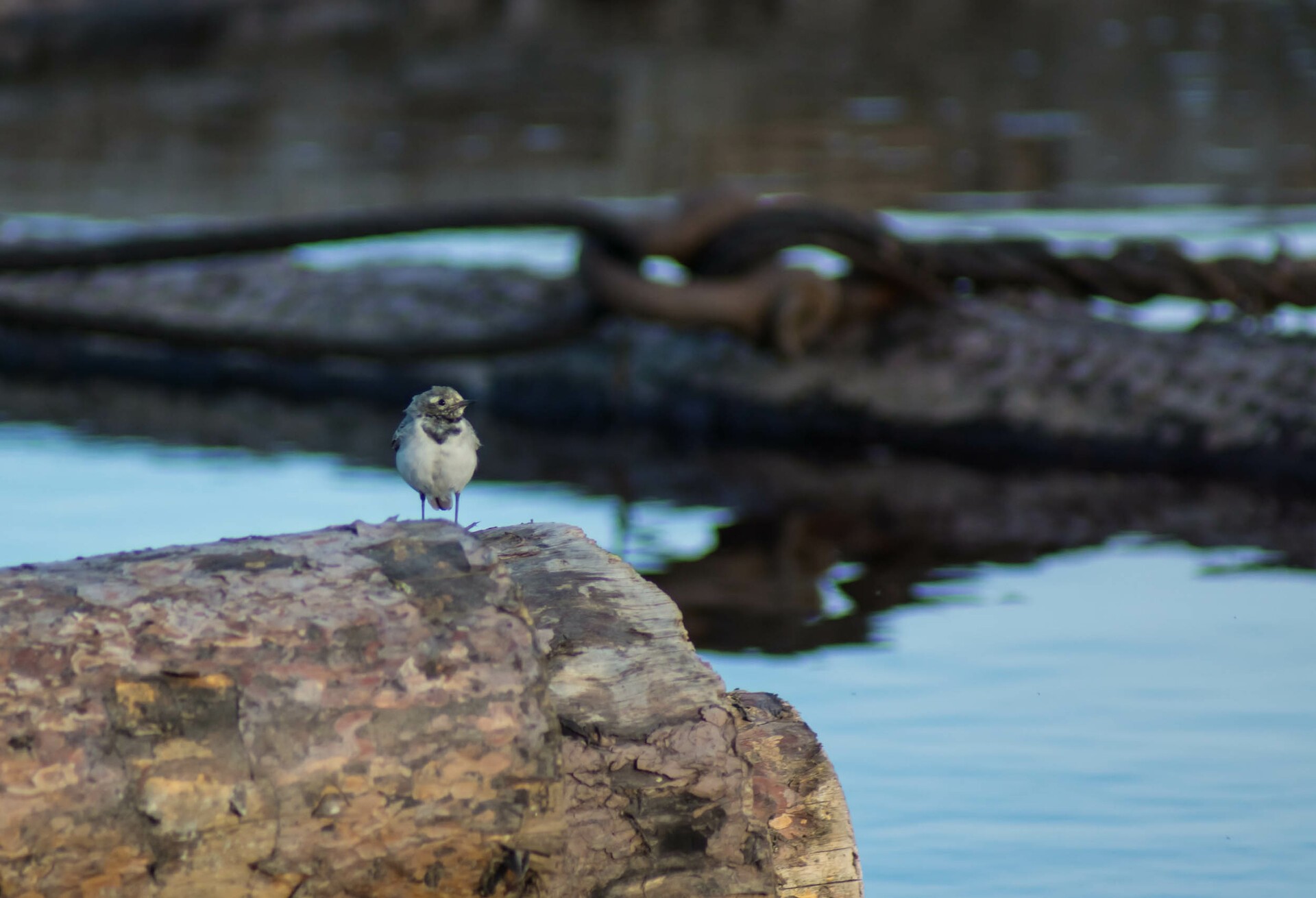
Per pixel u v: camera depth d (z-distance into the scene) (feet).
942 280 53.01
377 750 14.87
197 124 118.93
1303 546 36.99
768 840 16.28
